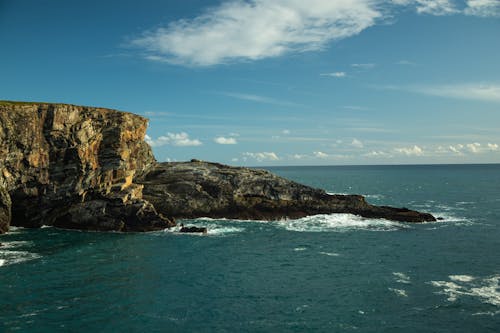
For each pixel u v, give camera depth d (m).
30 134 55.00
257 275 38.25
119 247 48.72
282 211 72.19
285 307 30.42
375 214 71.06
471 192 129.62
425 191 136.50
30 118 54.97
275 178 77.50
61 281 35.41
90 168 60.03
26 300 30.89
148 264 41.44
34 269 38.69
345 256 45.44
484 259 43.50
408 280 36.56
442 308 30.03
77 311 29.09
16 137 53.50
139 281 35.94
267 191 74.44
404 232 59.41
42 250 46.22
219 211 71.69
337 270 39.94
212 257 44.81
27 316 28.05
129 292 33.16
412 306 30.50
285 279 37.06
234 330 26.55
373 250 48.19
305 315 28.98
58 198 59.25
